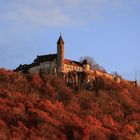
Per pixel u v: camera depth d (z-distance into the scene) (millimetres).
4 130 195125
